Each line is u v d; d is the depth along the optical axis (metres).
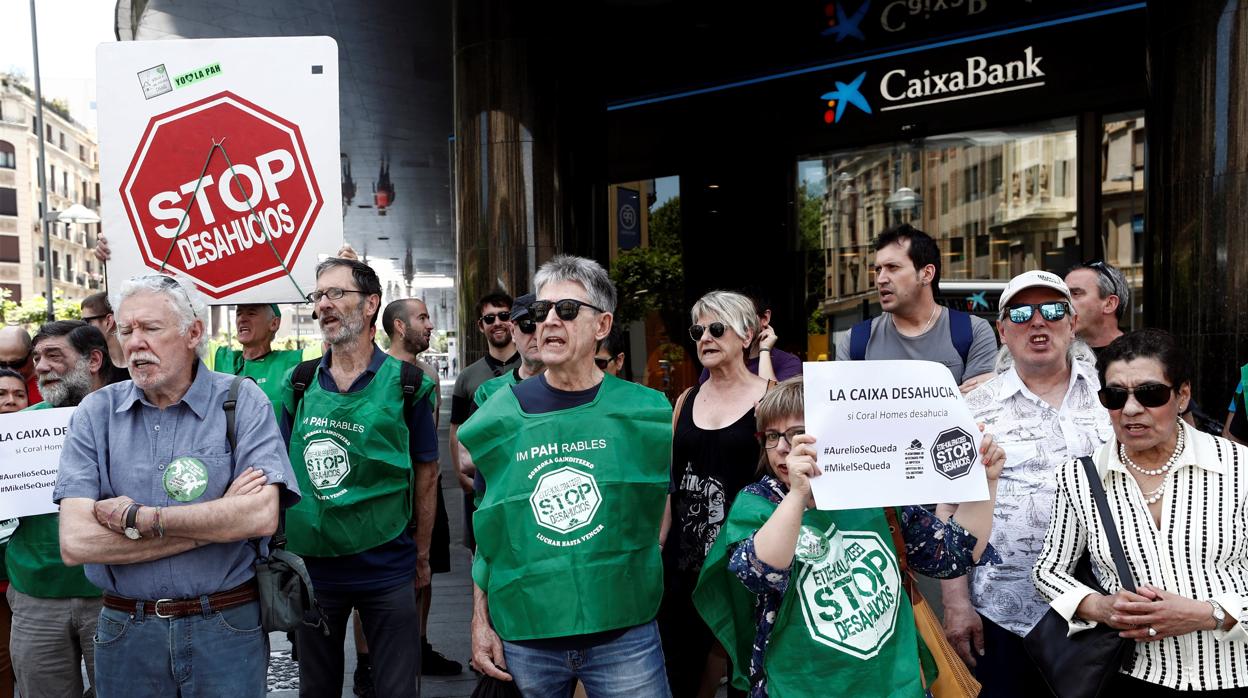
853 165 10.41
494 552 2.98
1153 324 7.40
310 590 3.10
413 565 3.96
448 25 14.09
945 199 9.70
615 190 11.96
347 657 5.71
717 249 11.40
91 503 2.84
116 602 2.93
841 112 9.90
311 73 4.05
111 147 4.06
